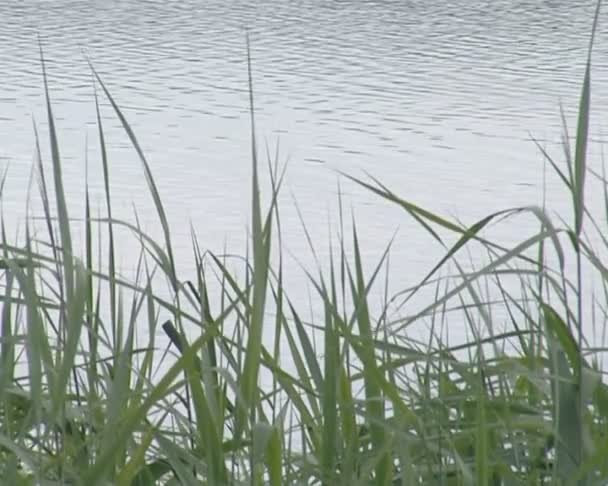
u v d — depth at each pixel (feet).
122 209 158.51
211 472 16.74
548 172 187.93
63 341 18.63
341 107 250.57
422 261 128.26
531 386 20.49
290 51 329.93
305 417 18.66
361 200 167.02
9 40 341.00
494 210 163.12
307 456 19.07
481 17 405.80
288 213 157.07
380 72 295.89
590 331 64.03
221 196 169.58
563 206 160.35
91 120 232.94
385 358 19.21
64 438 17.56
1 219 21.09
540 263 18.51
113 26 373.61
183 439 19.24
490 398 18.90
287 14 408.67
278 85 277.44
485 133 222.69
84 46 331.77
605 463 16.89
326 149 209.46
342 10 420.77
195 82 279.49
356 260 18.71
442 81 281.95
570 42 347.36
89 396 18.70
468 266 126.21
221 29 372.38
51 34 353.31
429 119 236.63
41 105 247.91
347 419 17.87
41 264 18.75
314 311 94.17
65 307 18.47
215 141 214.69
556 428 16.87
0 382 17.90
